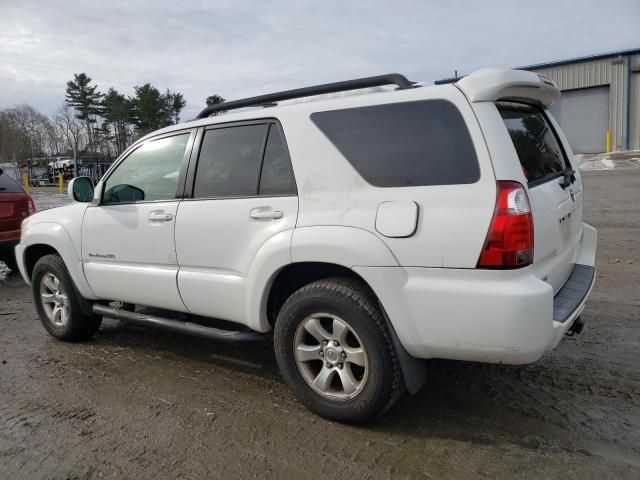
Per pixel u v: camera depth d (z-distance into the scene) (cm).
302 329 325
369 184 301
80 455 299
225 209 355
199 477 275
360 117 312
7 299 655
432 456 286
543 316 265
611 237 844
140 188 417
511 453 285
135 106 5806
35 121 6309
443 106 288
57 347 475
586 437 298
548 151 355
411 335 288
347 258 298
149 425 329
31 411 352
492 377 376
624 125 2648
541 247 288
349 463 282
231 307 357
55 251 505
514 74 291
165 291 393
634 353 407
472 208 270
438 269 277
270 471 278
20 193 793
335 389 323
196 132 387
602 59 2645
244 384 384
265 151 347
